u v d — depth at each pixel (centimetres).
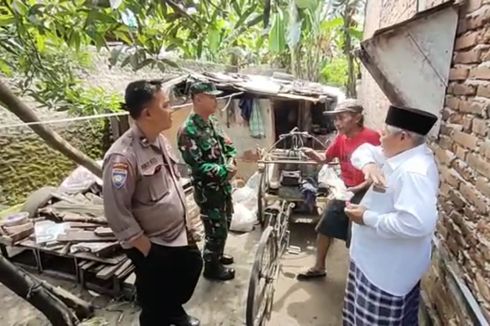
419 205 164
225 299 298
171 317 241
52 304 237
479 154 166
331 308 290
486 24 162
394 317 191
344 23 707
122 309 285
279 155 420
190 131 288
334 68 999
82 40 249
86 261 308
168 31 237
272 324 272
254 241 395
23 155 492
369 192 195
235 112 555
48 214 375
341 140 312
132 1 206
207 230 314
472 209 173
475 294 167
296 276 335
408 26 205
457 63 195
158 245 210
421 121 172
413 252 179
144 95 193
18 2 217
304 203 403
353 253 203
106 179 191
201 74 557
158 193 206
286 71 1007
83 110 399
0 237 327
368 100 606
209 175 294
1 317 277
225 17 241
